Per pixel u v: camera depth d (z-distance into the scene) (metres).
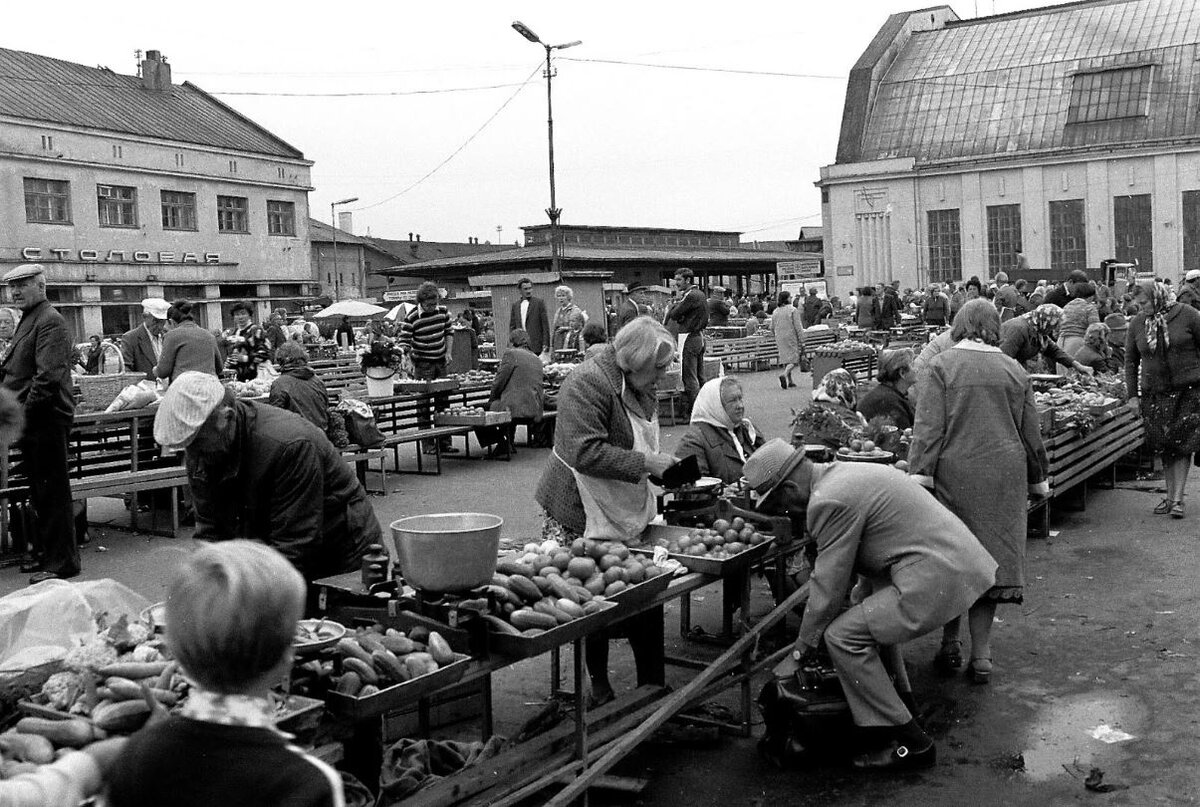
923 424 6.11
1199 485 11.47
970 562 4.98
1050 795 4.66
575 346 17.86
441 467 13.65
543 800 4.63
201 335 10.76
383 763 4.41
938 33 59.91
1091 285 15.91
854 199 57.72
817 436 7.75
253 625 1.97
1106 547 8.89
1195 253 49.44
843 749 5.04
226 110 49.94
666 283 55.97
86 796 2.23
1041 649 6.55
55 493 8.25
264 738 1.99
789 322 22.45
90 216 40.25
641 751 5.29
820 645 5.25
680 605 7.70
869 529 5.03
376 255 85.75
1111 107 51.78
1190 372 9.59
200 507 4.51
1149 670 6.10
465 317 29.97
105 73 46.16
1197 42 50.97
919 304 36.78
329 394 12.41
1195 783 4.72
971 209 54.66
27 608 3.90
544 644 3.96
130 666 3.22
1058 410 9.97
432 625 3.83
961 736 5.34
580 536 5.51
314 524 4.48
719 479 6.69
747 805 4.68
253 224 47.94
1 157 36.88
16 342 8.20
